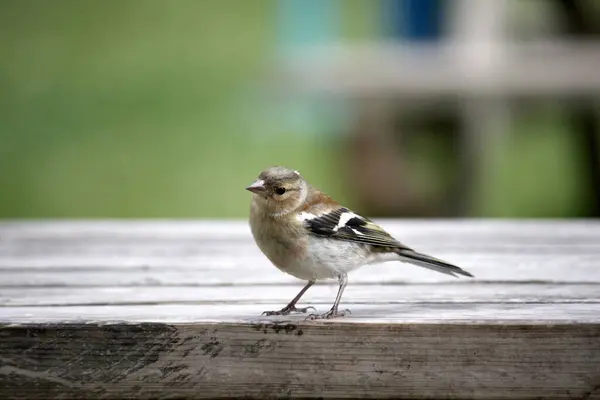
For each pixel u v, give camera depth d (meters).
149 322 4.43
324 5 21.75
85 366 4.43
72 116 21.33
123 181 18.42
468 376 4.42
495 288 5.86
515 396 4.42
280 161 19.53
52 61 24.03
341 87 15.23
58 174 18.59
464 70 15.34
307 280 5.84
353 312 4.87
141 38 25.66
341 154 17.06
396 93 15.06
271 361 4.44
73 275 6.38
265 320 4.52
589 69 15.22
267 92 15.54
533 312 4.81
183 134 20.59
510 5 18.61
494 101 15.54
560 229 8.64
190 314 4.80
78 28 26.19
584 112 16.72
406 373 4.43
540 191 18.44
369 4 26.33
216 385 4.45
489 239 8.03
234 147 20.09
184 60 24.38
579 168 17.61
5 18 26.52
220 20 26.55
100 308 5.06
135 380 4.44
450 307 5.09
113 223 9.16
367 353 4.43
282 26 21.86
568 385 4.39
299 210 5.55
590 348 4.38
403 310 4.96
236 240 8.03
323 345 4.43
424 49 16.81
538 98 15.37
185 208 17.48
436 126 16.27
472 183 15.90
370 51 16.88
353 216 5.76
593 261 6.86
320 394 4.46
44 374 4.42
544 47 16.61
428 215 16.17
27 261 6.98
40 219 17.20
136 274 6.43
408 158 16.27
